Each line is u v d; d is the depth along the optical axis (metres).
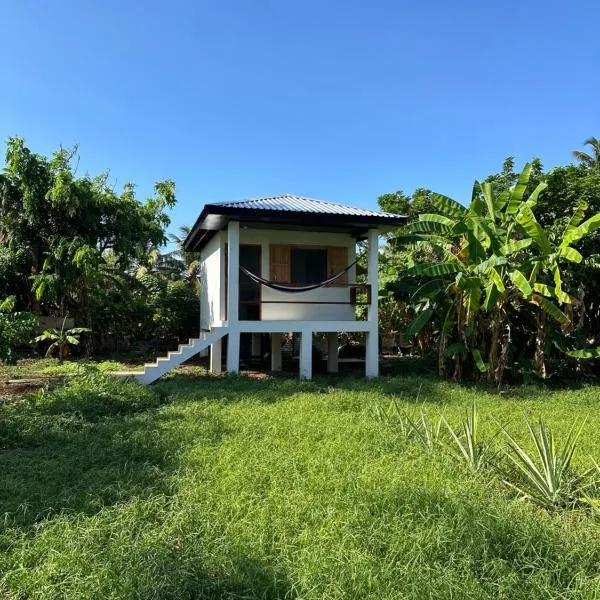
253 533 3.93
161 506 4.53
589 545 3.75
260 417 7.88
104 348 18.48
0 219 15.91
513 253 11.63
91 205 16.12
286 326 13.01
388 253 19.67
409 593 3.13
